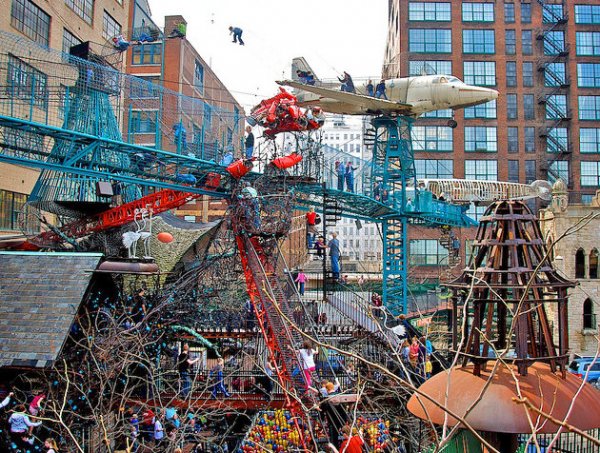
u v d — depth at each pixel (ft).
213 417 53.42
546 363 23.41
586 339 112.57
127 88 69.36
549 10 194.39
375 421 43.11
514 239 23.25
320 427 43.78
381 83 105.09
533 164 191.31
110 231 73.41
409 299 115.96
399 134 108.06
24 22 86.99
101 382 39.24
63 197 74.18
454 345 25.27
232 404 53.72
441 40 194.29
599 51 194.18
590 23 194.59
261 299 58.70
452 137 191.31
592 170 190.49
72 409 41.50
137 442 43.01
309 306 76.89
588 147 191.21
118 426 43.88
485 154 190.80
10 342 43.83
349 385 51.78
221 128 85.81
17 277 50.26
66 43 100.48
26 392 43.39
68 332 44.50
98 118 64.44
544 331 22.68
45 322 45.55
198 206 163.12
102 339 44.98
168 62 148.36
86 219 73.36
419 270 174.09
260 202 67.77
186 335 63.82
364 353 56.70
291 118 72.74
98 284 53.36
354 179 106.22
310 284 109.81
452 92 101.76
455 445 23.22
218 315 68.39
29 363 41.93
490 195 141.08
